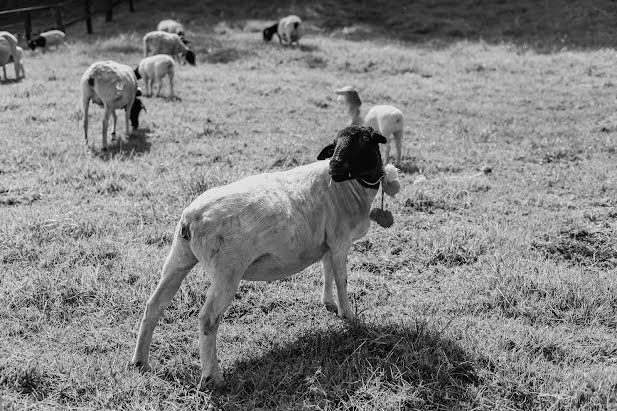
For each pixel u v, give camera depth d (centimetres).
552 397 462
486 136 1255
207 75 1758
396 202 859
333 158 500
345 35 2400
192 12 2733
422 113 1449
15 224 715
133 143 1130
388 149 1040
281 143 1153
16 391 460
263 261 490
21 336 533
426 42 2281
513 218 818
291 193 506
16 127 1190
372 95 1581
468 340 530
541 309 593
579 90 1644
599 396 464
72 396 457
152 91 1521
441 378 483
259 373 487
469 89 1683
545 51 2064
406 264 696
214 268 462
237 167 988
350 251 723
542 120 1387
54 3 2845
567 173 1011
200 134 1213
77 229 729
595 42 2134
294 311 586
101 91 1059
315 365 496
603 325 578
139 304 580
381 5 2759
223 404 454
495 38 2277
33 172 944
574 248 725
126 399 455
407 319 568
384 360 496
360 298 619
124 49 2077
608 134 1259
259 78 1736
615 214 820
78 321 556
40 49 2114
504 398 466
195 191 855
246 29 2458
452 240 733
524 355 512
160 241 720
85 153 1052
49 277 607
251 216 469
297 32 2148
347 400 464
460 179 976
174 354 521
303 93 1586
